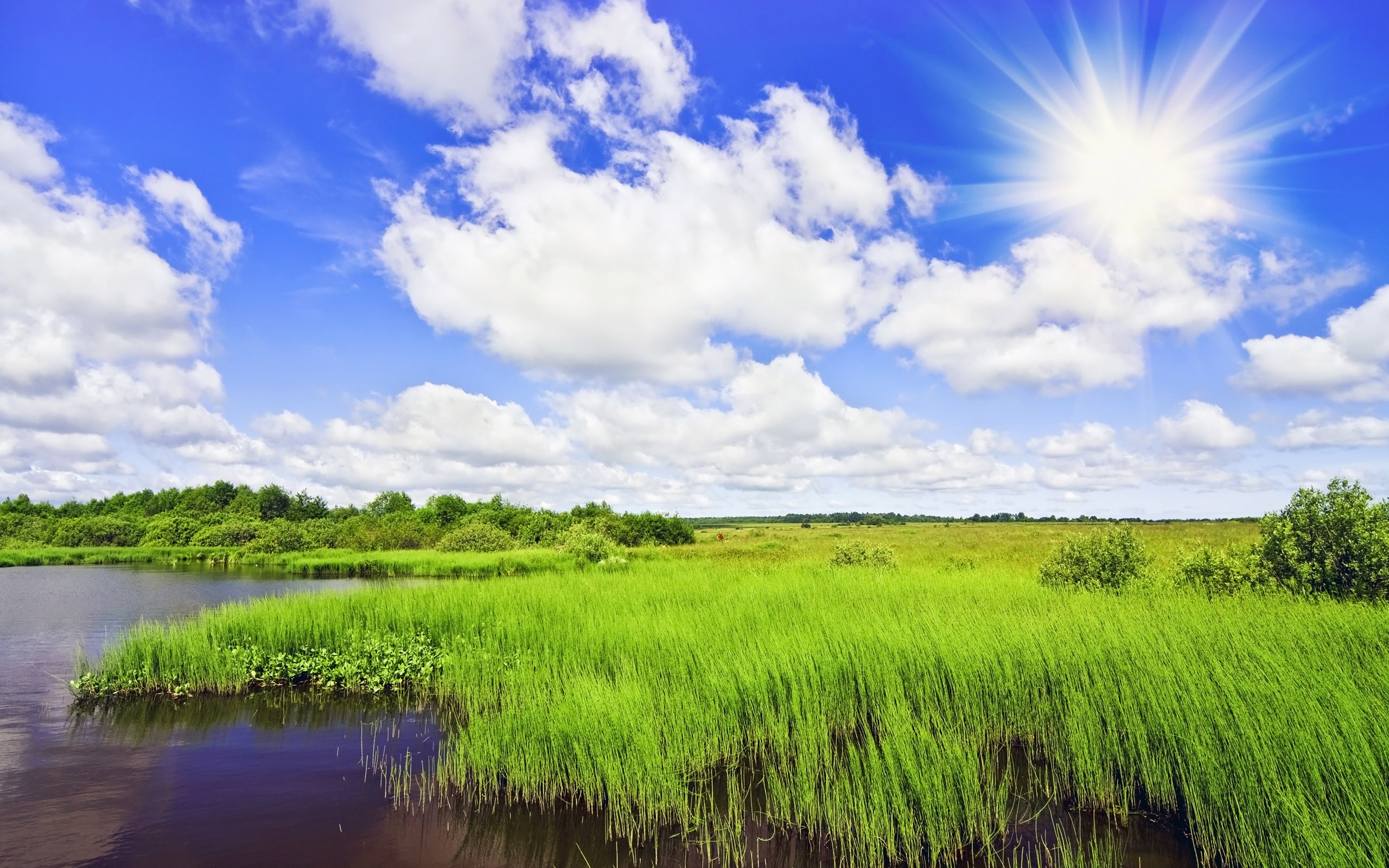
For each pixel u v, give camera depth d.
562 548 46.69
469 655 13.48
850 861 6.48
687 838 6.98
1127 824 7.09
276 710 12.01
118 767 9.30
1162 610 13.44
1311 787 6.26
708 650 11.59
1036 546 45.22
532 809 7.71
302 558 49.69
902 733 7.85
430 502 98.31
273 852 6.84
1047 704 9.21
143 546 67.19
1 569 47.50
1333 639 10.73
